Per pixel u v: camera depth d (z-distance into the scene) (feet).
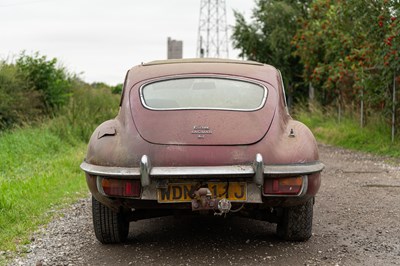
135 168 15.33
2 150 39.50
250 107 16.88
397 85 48.49
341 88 62.80
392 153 43.86
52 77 61.57
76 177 32.07
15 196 24.85
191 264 15.42
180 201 15.29
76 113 52.13
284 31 105.29
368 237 18.20
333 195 26.20
